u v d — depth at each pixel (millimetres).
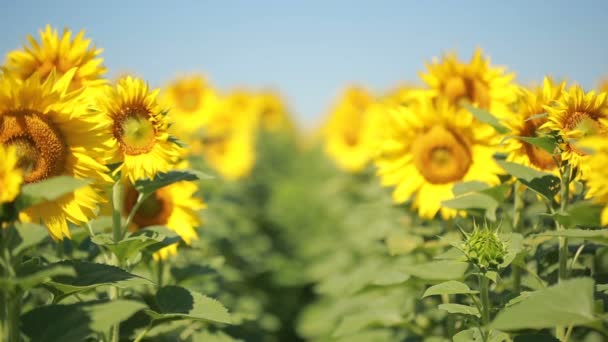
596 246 1249
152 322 1131
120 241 1135
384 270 1771
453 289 1072
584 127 1110
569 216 1107
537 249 1287
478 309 1091
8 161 891
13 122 999
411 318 1477
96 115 1040
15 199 905
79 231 1292
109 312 936
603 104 1120
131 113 1169
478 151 1509
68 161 1033
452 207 1294
